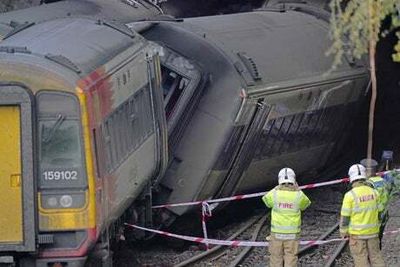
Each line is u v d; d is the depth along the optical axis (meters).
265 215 51.09
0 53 30.88
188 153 44.12
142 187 39.75
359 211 32.03
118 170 33.88
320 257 41.16
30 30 37.34
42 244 30.55
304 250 41.44
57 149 30.30
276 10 57.41
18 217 30.31
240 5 75.94
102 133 31.75
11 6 79.06
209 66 44.19
